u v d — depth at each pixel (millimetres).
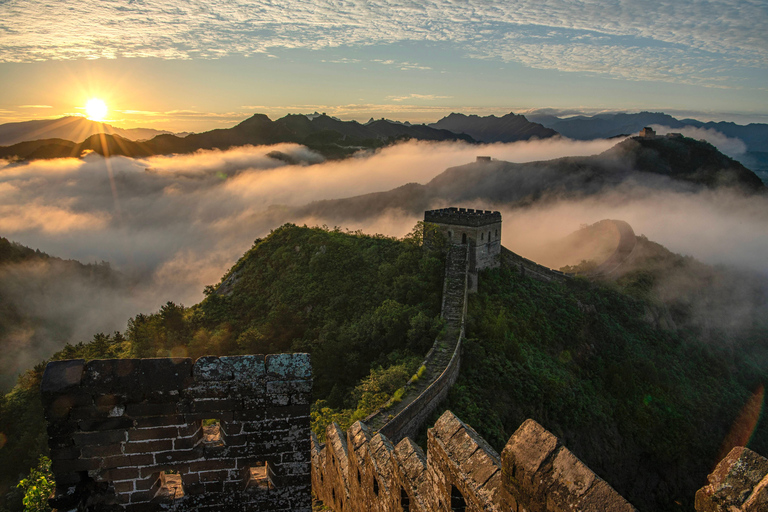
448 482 8680
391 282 57781
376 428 28797
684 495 50531
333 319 55656
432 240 61562
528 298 60219
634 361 60094
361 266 61719
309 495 8523
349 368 47062
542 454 6395
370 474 12867
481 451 8094
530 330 55531
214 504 8344
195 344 58188
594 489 5613
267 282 66562
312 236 69375
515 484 6758
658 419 54188
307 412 8453
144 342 61062
